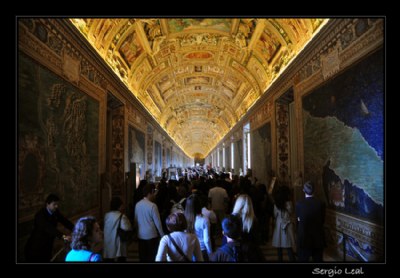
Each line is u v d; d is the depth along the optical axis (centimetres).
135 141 1571
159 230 558
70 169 695
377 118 523
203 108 3222
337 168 678
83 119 786
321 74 767
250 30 1233
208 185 1116
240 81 1906
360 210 577
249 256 307
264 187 849
